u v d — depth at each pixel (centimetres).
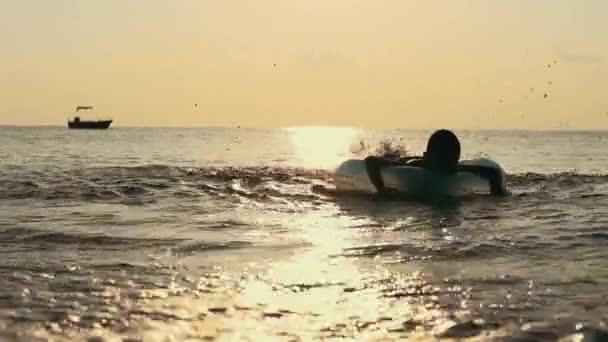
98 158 3659
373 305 634
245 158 4009
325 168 2602
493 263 832
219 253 905
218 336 537
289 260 855
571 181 2062
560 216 1306
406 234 1085
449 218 1287
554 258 862
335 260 855
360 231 1120
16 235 1030
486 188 1644
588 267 799
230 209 1414
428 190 1598
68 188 1756
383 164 1642
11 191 1688
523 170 3072
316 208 1441
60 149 4959
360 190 1666
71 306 619
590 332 536
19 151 4519
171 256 879
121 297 656
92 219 1238
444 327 559
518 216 1314
